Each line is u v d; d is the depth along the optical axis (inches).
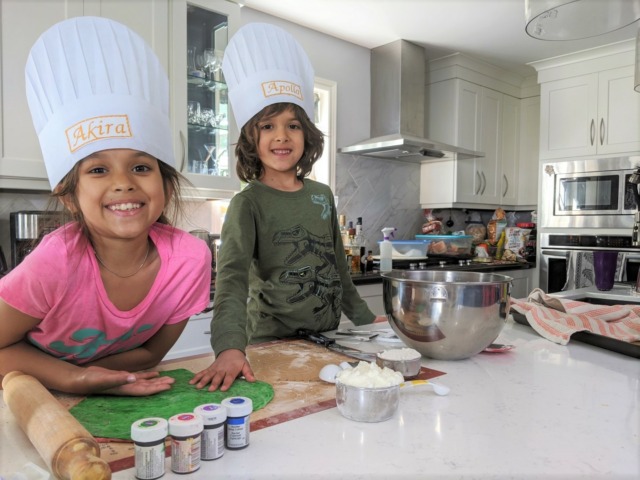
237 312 39.1
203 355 40.1
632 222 123.9
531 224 153.9
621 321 46.9
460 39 126.3
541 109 142.8
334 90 125.2
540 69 142.3
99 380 28.3
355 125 131.6
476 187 147.5
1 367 30.7
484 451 21.8
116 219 30.2
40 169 75.7
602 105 130.6
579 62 134.6
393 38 126.3
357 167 132.4
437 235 137.6
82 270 32.3
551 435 23.6
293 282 49.6
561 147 138.9
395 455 21.4
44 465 21.0
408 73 129.4
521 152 162.4
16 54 73.1
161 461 19.7
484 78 147.3
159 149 32.1
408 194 147.3
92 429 24.0
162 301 36.1
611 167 127.4
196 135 95.0
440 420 25.5
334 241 56.7
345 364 32.2
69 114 30.0
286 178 53.0
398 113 128.6
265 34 50.9
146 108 31.5
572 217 135.4
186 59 90.7
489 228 156.8
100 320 34.2
